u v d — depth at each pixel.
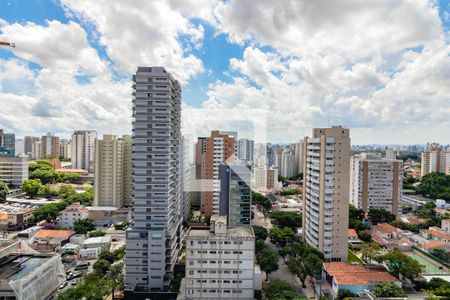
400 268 83.19
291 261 87.81
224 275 75.31
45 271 61.12
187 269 75.50
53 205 148.88
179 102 106.19
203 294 75.38
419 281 81.75
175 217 100.06
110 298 81.06
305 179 117.88
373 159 161.88
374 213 140.00
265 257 88.25
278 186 187.50
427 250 107.06
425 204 166.12
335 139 99.56
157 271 84.38
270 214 148.88
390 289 71.25
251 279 75.25
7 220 135.25
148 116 87.81
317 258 87.25
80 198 168.00
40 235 117.00
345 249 99.75
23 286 54.19
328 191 99.69
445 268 95.81
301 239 119.12
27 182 185.50
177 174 103.38
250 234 77.62
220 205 111.38
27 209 148.50
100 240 113.62
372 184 157.88
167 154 87.94
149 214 87.94
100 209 145.38
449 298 70.06
